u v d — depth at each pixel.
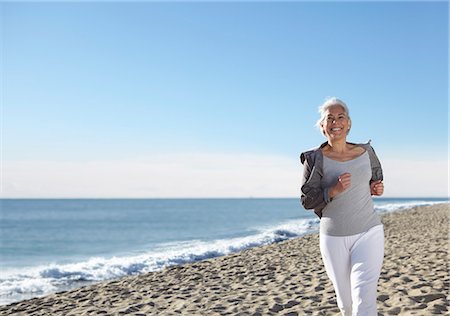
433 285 6.36
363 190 3.40
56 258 19.31
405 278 6.96
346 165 3.40
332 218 3.40
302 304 5.99
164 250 19.58
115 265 13.84
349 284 3.42
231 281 8.68
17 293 10.36
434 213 29.30
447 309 5.16
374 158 3.54
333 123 3.44
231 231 29.52
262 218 48.59
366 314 3.14
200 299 6.85
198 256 15.35
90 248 23.20
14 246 25.45
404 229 18.98
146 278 9.91
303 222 35.47
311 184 3.44
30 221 55.44
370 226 3.34
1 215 74.56
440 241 12.59
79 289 9.12
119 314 6.23
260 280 8.46
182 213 73.25
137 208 106.50
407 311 5.19
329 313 5.41
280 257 12.03
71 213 81.75
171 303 6.76
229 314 5.73
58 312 6.96
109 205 142.25
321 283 7.35
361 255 3.28
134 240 26.77
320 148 3.52
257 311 5.78
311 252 12.87
